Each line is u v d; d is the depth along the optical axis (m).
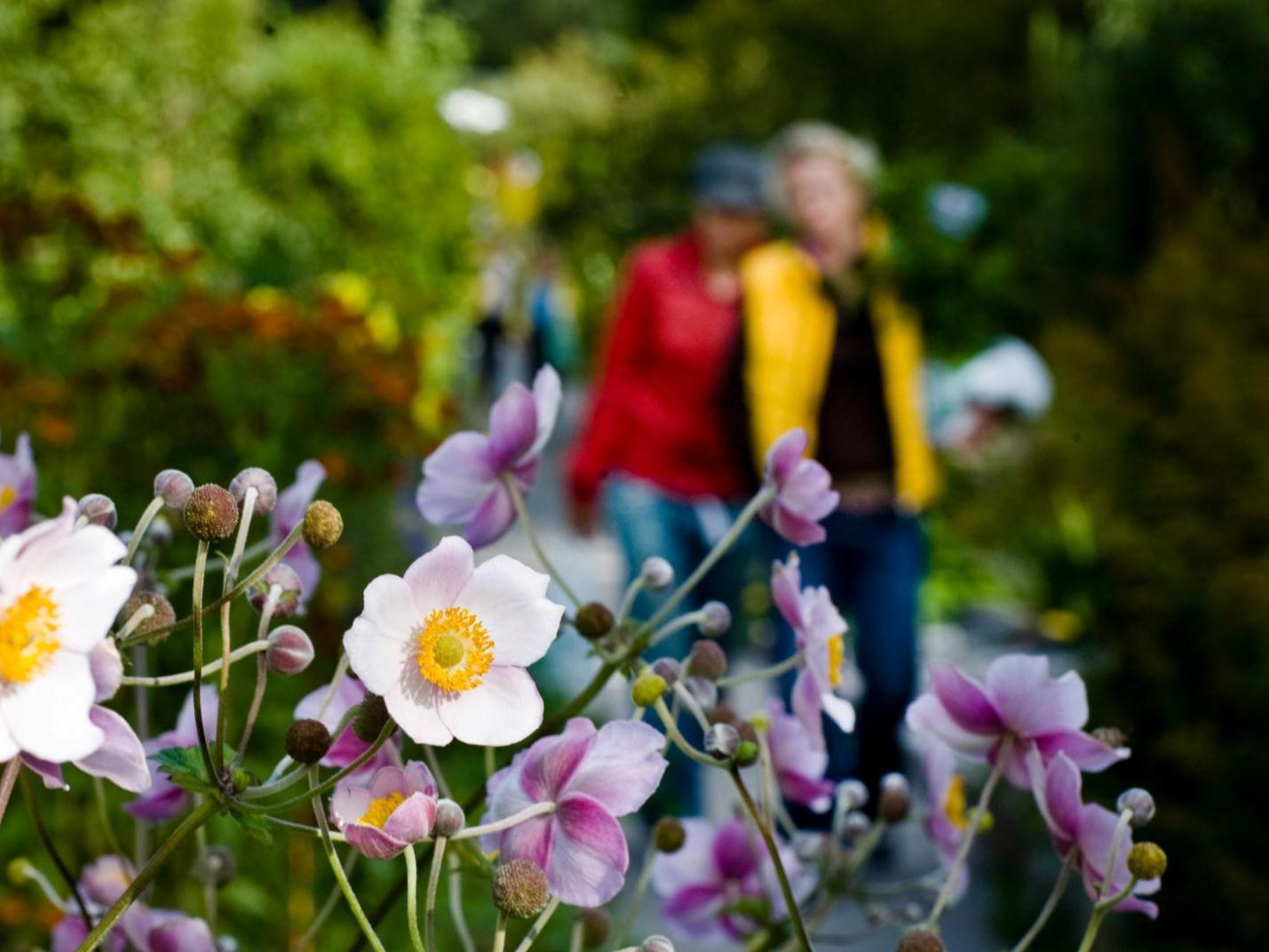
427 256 9.96
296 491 1.27
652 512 4.48
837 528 4.38
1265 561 3.27
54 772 0.86
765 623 6.32
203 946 1.18
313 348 3.85
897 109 16.28
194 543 2.88
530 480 1.33
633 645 1.22
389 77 9.91
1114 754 1.18
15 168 8.56
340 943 2.69
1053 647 5.91
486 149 20.30
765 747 1.18
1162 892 3.33
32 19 8.55
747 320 4.36
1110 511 3.72
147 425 3.66
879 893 1.37
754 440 4.42
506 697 0.97
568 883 1.00
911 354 4.41
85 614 0.79
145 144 8.88
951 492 7.25
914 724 1.20
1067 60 9.08
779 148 4.69
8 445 3.28
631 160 18.12
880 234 4.53
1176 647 3.33
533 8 41.38
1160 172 7.49
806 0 16.25
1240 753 3.18
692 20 17.95
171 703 2.71
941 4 15.85
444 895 2.92
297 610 1.10
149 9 8.95
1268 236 4.15
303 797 0.94
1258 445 3.42
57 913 2.38
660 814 4.25
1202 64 7.41
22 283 4.44
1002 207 7.75
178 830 0.95
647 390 4.54
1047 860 3.84
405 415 3.95
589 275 19.22
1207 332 3.84
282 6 10.73
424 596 0.96
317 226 9.45
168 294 4.23
